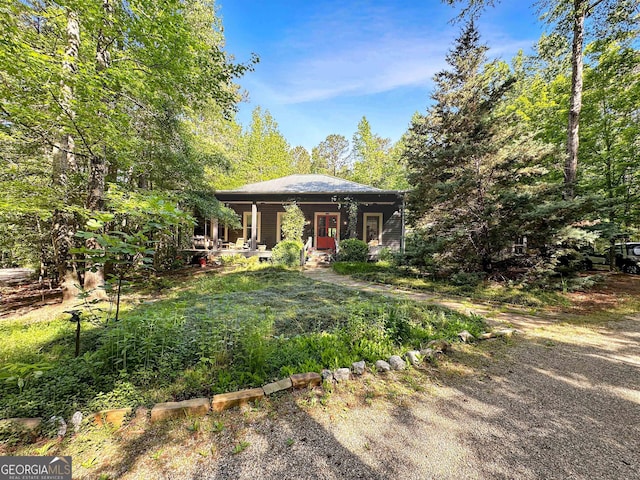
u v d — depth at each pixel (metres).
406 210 10.06
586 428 2.06
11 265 13.68
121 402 2.08
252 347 2.75
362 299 5.43
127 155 7.44
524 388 2.61
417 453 1.79
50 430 1.82
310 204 14.52
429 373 2.84
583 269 7.27
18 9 4.36
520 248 7.38
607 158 9.88
